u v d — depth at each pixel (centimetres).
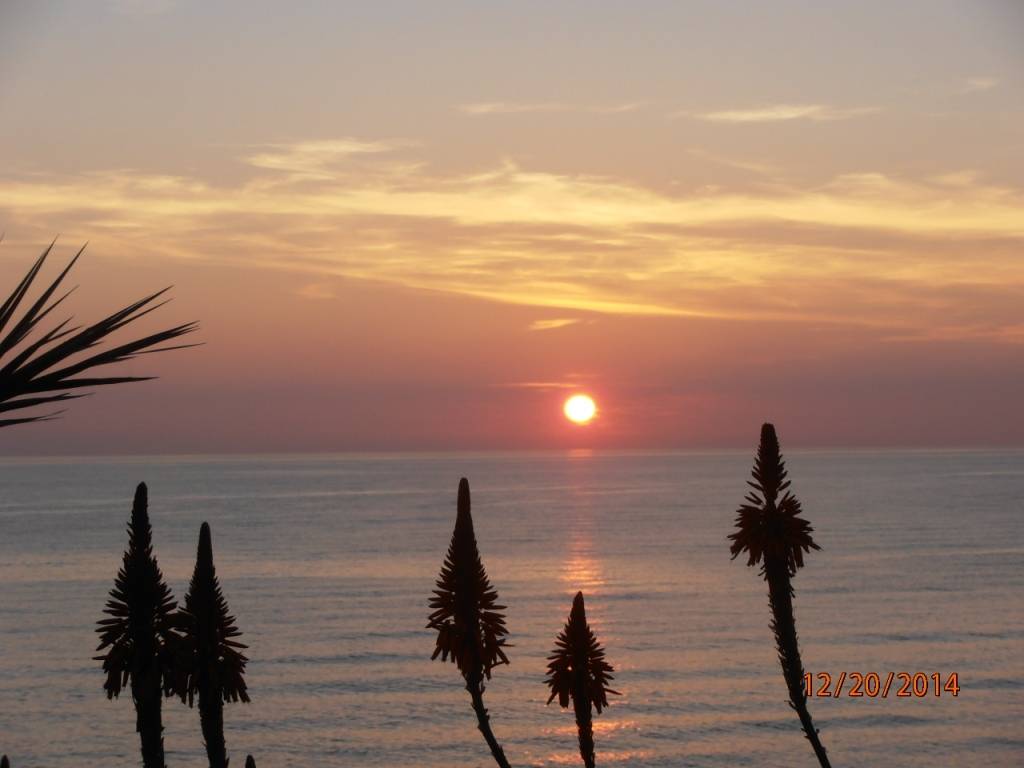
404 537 17175
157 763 1166
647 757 5603
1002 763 5525
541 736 5972
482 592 1470
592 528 18875
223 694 1223
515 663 7769
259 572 13000
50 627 9038
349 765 5488
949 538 16662
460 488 1470
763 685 7075
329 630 8975
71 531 18038
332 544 16088
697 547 15662
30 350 371
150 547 1184
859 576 12406
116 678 1164
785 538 1448
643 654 8081
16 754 5581
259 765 5478
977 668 7588
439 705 6556
